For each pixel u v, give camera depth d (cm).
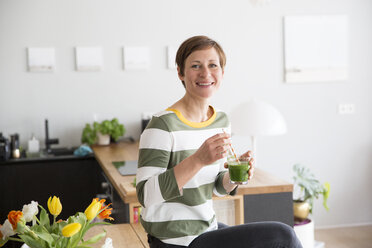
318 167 493
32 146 423
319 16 479
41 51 436
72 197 404
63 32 440
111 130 429
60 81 443
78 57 442
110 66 450
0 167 390
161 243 163
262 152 483
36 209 142
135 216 258
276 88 480
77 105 447
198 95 164
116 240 210
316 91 486
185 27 460
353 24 486
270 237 153
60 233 140
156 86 459
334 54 484
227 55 469
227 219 272
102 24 446
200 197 163
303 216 328
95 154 387
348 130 495
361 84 492
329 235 469
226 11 466
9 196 393
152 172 153
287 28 475
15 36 432
